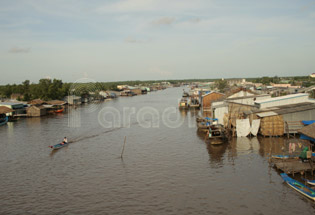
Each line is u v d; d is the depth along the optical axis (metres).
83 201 24.56
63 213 22.59
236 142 41.03
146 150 40.50
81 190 26.92
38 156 39.34
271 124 41.81
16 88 135.25
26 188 27.91
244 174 28.64
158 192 25.67
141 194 25.42
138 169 32.19
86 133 55.34
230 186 26.05
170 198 24.36
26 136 53.62
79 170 32.78
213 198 23.92
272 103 48.03
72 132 56.84
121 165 33.94
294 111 41.94
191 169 31.20
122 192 26.05
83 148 43.22
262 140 41.09
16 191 27.25
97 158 37.47
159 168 32.16
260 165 30.89
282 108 44.94
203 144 42.31
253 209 21.80
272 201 22.81
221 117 56.75
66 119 77.00
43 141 48.94
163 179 28.70
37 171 32.94
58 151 41.84
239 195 24.16
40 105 94.75
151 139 47.75
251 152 35.75
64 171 32.62
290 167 27.34
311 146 33.28
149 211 22.28
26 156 39.47
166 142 44.97
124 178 29.55
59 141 48.72
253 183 26.34
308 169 26.62
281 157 31.52
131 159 36.28
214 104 63.44
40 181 29.67
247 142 40.56
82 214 22.31
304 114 42.09
